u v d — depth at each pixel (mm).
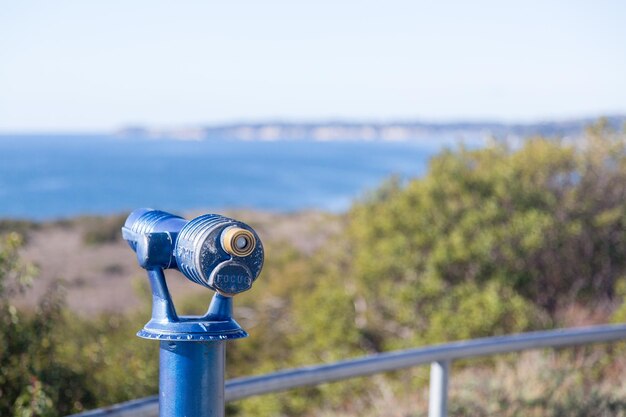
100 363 6660
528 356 7160
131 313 11258
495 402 5918
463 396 6031
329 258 13109
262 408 9664
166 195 96625
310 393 9531
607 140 11906
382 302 11008
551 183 11742
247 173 136250
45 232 40031
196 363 2730
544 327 9992
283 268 13945
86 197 92875
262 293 12703
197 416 2730
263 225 35812
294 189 107000
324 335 10844
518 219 10852
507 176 11445
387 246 11039
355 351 10750
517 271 10773
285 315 12258
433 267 10695
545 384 6230
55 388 5535
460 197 11406
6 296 5766
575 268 10992
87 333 8875
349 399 8992
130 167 147750
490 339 4855
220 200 92312
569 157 11734
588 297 10977
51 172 131625
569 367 6668
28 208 82438
